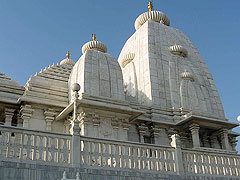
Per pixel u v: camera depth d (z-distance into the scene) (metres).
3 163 11.96
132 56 34.16
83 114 21.19
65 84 25.80
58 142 13.57
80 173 13.28
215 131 28.45
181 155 16.61
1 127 12.52
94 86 23.59
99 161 16.05
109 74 24.86
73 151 13.60
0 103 22.23
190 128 26.34
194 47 37.34
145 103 29.42
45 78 25.31
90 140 14.30
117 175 14.15
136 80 32.12
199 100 30.83
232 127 27.89
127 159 14.80
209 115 27.36
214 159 18.05
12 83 24.19
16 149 12.54
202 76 34.12
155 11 39.56
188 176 16.30
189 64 33.84
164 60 32.50
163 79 30.81
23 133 12.93
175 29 38.31
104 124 22.00
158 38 34.38
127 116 22.88
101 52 26.59
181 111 28.86
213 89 33.72
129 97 28.53
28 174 12.24
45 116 22.62
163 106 28.91
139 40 34.88
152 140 26.33
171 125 26.98
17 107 22.73
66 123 22.75
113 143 14.79
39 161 12.78
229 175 18.11
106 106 21.58
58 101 23.86
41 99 23.03
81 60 25.61
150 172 15.16
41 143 13.18
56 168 12.91
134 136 25.53
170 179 15.54
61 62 35.62
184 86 30.83
